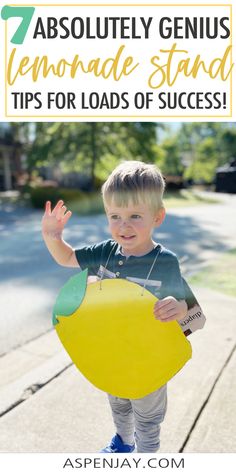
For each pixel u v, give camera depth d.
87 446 1.75
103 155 18.39
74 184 24.30
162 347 1.31
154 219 1.37
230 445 1.73
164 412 1.52
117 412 1.63
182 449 1.71
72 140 17.98
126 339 1.32
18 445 1.76
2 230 9.79
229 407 1.98
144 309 1.30
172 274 1.38
